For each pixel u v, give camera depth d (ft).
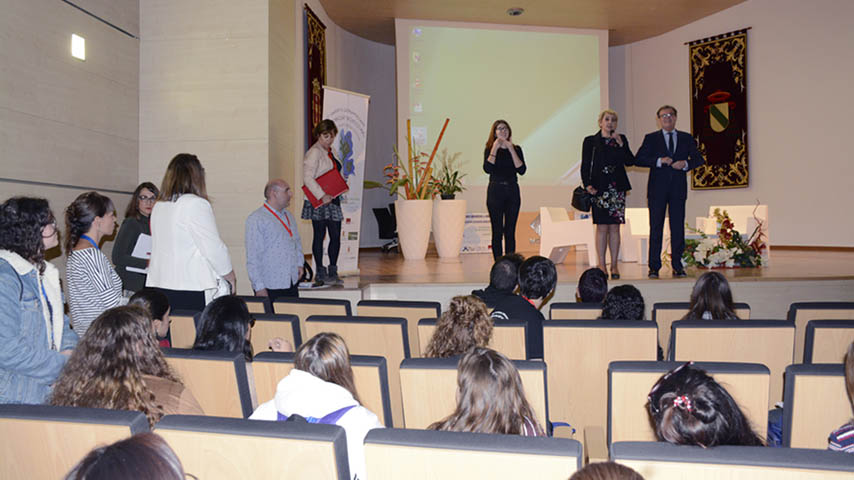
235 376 5.51
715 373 5.06
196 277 9.87
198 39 17.29
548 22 34.12
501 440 3.28
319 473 3.41
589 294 10.12
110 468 1.88
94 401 4.64
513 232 19.80
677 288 15.87
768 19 31.30
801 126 30.27
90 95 14.83
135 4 17.07
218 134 17.25
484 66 34.09
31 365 5.65
